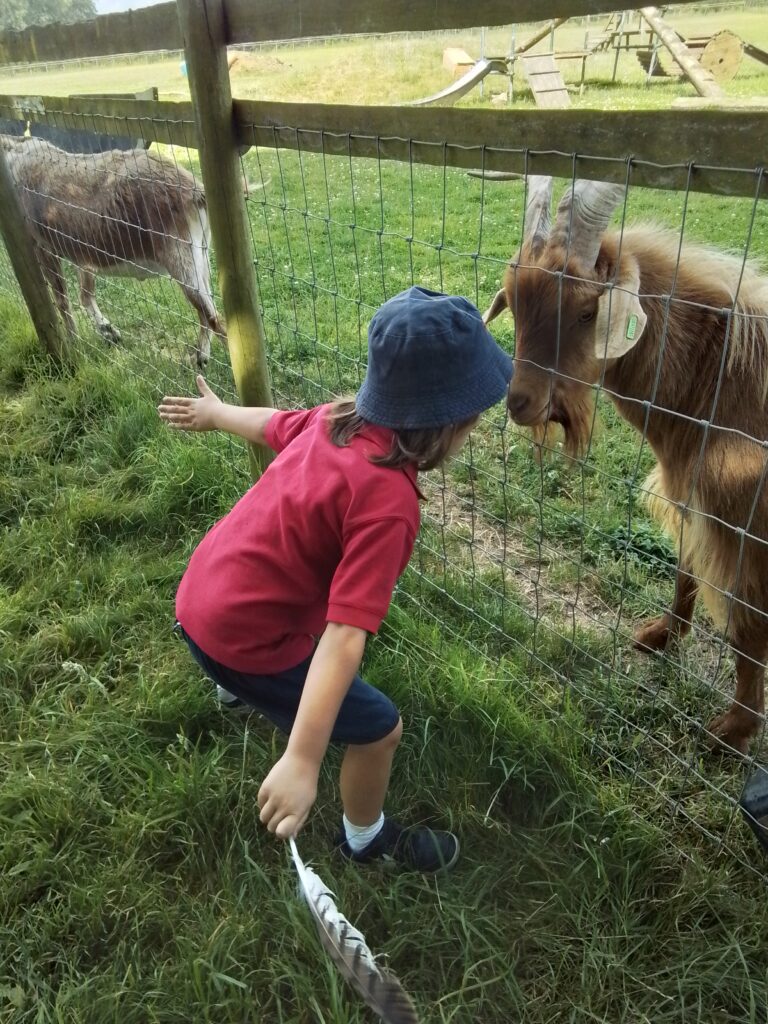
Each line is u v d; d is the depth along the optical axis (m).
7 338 5.22
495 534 3.51
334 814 2.20
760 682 2.37
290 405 4.25
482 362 1.51
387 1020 1.15
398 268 6.72
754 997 1.77
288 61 21.14
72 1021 1.74
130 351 5.08
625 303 2.12
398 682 2.50
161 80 18.28
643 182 1.62
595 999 1.82
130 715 2.51
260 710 1.94
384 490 1.54
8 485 3.69
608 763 2.36
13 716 2.54
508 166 1.85
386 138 2.12
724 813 2.23
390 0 1.93
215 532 1.89
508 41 19.22
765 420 2.12
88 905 1.98
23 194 5.53
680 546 2.25
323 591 1.76
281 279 6.44
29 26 4.07
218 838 2.16
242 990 1.80
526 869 2.08
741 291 2.14
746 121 1.42
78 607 3.00
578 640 2.83
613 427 4.12
